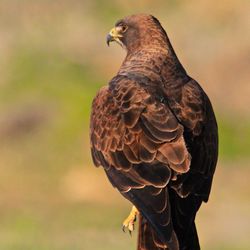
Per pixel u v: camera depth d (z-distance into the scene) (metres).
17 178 26.31
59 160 26.91
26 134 28.05
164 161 8.73
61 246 20.58
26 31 32.78
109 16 34.00
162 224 8.55
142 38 10.23
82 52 31.73
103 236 21.41
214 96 29.50
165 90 9.31
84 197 25.02
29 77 30.64
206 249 21.11
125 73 9.66
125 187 8.89
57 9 33.62
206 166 8.98
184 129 9.01
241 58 30.39
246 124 28.17
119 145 9.09
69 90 29.77
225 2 34.09
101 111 9.41
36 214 24.03
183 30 32.84
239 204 23.98
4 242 20.89
